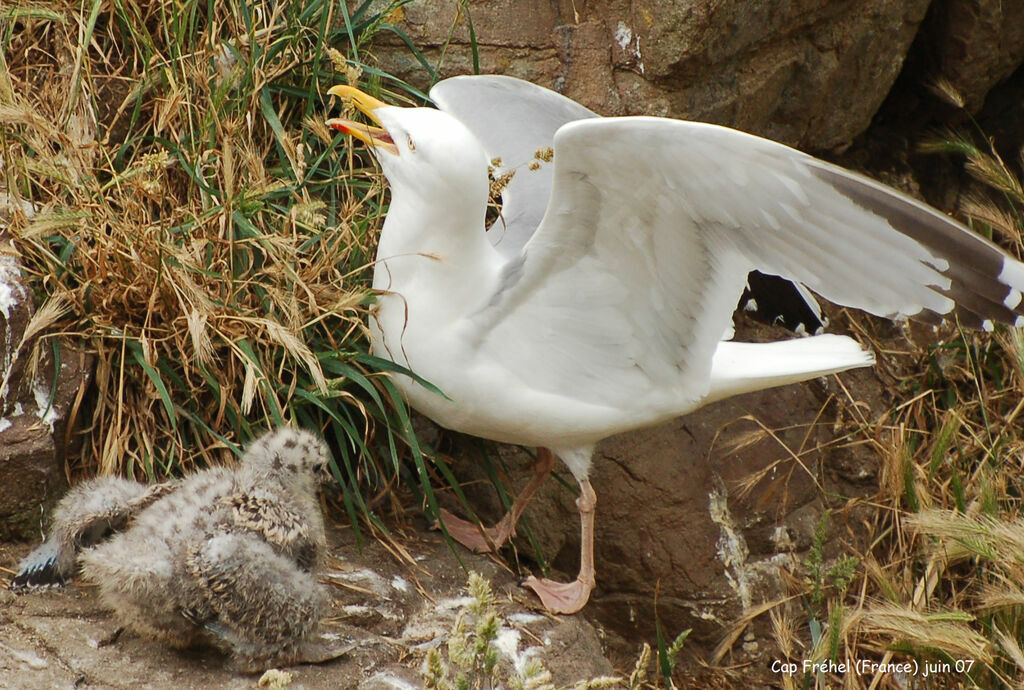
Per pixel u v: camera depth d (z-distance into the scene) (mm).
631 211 7766
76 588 7672
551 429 8656
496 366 8414
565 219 7848
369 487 9359
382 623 8156
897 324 12117
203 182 9133
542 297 8250
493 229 9297
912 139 13477
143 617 7133
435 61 10633
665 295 8195
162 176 9383
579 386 8539
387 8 10242
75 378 8242
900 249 7613
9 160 8852
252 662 7250
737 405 10961
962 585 11055
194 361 8609
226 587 6906
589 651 8711
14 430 7922
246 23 9852
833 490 11266
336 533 8930
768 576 10664
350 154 9609
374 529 8961
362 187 9781
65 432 8180
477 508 10039
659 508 10430
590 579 9102
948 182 13562
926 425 11891
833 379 11539
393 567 8727
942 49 12586
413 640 8109
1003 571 10008
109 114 9867
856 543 11008
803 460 11047
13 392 7996
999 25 12375
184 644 7297
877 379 11812
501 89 9992
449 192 8047
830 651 8977
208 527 7125
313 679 7359
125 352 8570
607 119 7211
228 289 8852
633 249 7984
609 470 10367
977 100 13094
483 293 8305
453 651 6457
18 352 8008
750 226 7703
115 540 7203
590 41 10664
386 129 8320
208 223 9062
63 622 7371
